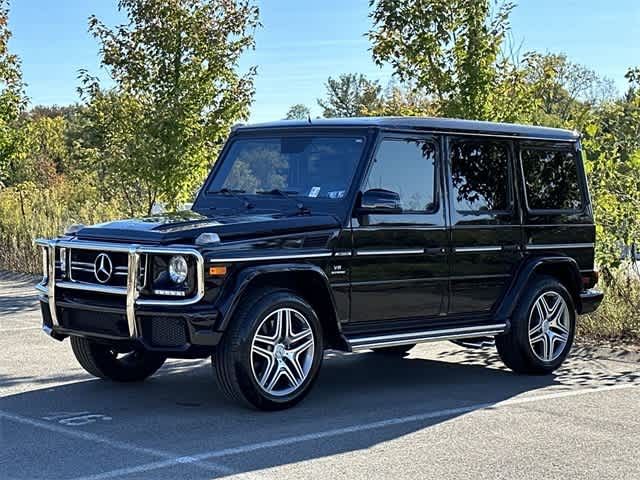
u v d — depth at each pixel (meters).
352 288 7.58
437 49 13.24
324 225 7.44
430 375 9.03
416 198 8.08
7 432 6.55
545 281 9.05
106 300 7.16
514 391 8.25
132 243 7.03
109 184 17.58
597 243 11.55
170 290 6.84
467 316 8.55
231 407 7.36
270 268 7.01
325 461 5.93
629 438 6.62
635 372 9.24
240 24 16.38
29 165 29.41
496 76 13.34
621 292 11.48
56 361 9.25
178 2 16.20
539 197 9.12
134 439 6.38
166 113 16.00
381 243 7.75
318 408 7.42
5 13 20.55
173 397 7.73
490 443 6.44
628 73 12.23
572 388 8.42
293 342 7.27
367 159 7.73
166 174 16.16
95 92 16.47
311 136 8.16
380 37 13.51
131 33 16.38
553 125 13.05
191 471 5.66
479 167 8.62
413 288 8.01
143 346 6.93
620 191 11.75
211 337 6.79
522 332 8.80
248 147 8.61
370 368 9.39
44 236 19.05
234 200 8.28
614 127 12.19
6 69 20.78
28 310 13.34
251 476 5.59
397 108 14.70
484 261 8.57
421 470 5.79
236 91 16.47
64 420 6.91
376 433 6.66
